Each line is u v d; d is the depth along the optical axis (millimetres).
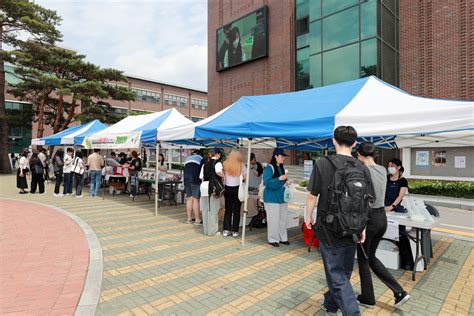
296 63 21984
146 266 4598
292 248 5578
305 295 3684
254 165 8398
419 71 15906
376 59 16266
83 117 24641
